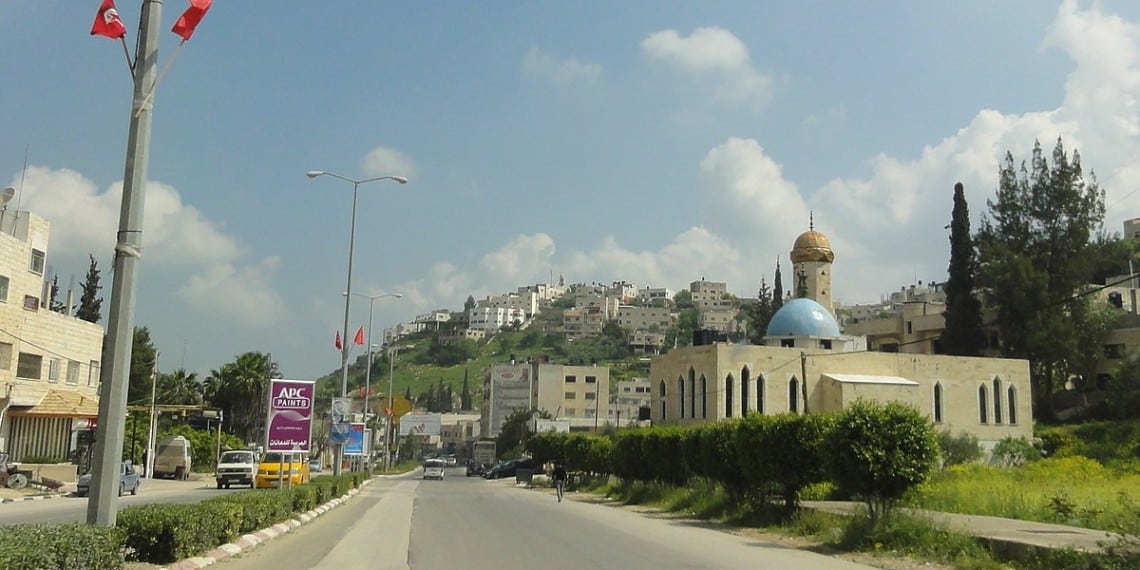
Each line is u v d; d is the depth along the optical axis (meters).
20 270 51.19
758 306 119.62
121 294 12.12
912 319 97.69
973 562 17.16
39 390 52.91
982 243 81.56
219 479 49.09
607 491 50.06
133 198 12.22
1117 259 86.94
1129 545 15.16
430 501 41.28
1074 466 42.66
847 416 21.97
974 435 67.56
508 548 19.72
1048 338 74.56
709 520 29.89
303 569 15.63
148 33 12.58
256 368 93.06
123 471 40.12
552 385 144.75
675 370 74.25
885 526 20.36
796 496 26.75
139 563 13.88
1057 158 79.44
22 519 24.69
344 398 44.09
